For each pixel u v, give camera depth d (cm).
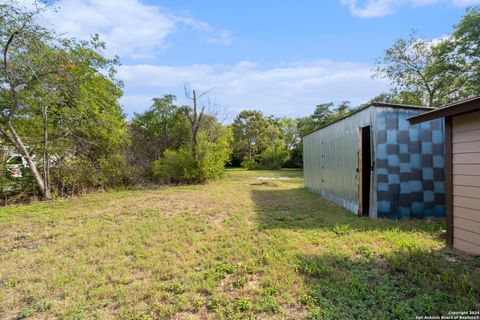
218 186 1078
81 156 973
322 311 201
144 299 230
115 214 570
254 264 291
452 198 323
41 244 391
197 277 265
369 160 550
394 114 488
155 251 341
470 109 272
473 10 1010
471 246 299
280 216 524
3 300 237
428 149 493
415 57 1341
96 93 942
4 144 828
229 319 197
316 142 849
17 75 714
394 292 225
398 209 485
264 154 2408
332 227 434
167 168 1153
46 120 823
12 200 784
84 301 228
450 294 218
